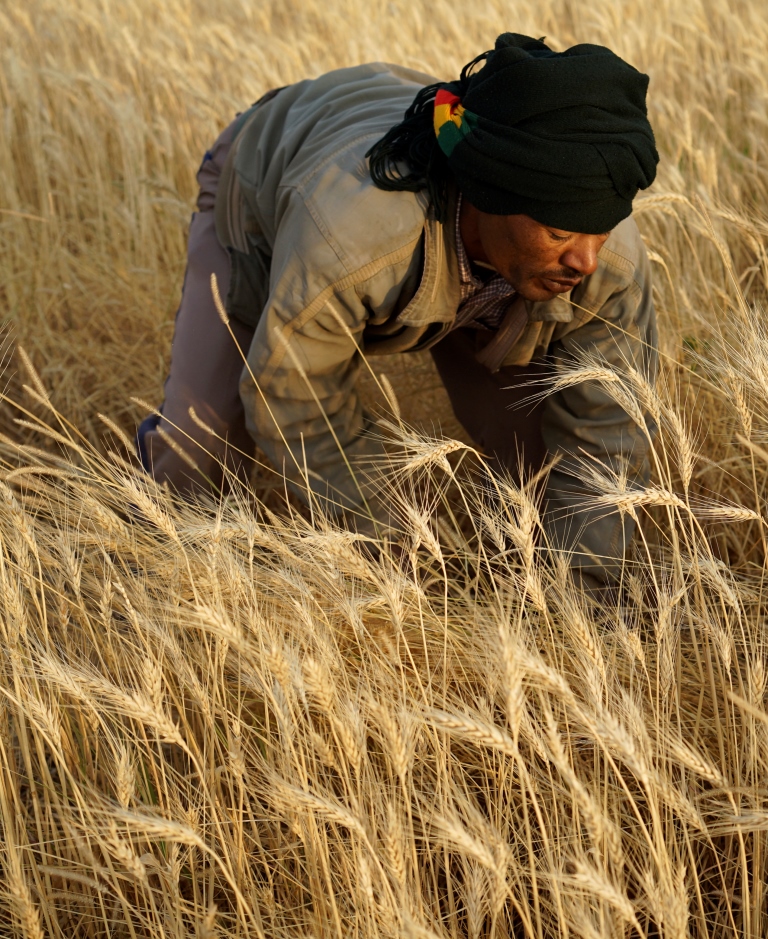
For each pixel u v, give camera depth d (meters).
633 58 4.99
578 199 1.65
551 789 1.72
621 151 1.64
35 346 3.59
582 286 1.98
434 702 1.82
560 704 1.84
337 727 1.53
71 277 3.85
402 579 1.77
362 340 2.21
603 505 2.00
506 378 2.43
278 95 2.43
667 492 1.74
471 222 1.87
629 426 2.16
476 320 2.21
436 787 1.65
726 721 1.85
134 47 4.71
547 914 1.71
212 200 2.55
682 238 3.25
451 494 2.69
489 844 1.42
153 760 1.68
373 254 1.85
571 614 1.77
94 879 1.66
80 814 1.62
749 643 1.91
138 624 1.75
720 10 5.23
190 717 1.97
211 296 2.43
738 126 4.25
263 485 2.83
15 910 1.54
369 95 2.16
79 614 1.96
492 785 1.88
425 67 4.46
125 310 3.77
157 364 3.54
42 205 4.17
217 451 2.44
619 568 2.20
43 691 1.85
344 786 1.67
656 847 1.58
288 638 1.92
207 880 1.82
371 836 1.58
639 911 1.66
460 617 2.02
